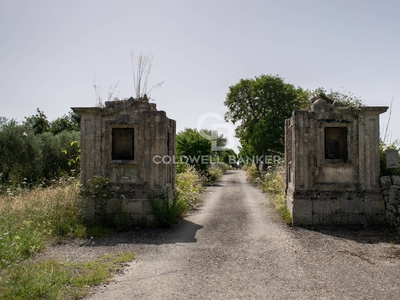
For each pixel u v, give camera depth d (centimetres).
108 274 605
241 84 3472
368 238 870
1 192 1463
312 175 1021
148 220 1022
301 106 1199
